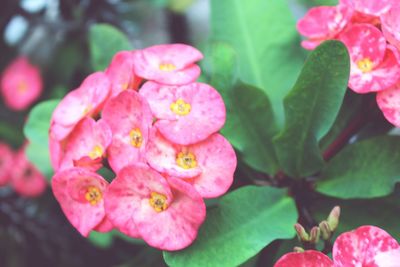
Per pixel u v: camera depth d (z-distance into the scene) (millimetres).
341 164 398
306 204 409
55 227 585
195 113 372
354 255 348
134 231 363
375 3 388
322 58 376
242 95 407
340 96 382
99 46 442
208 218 375
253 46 443
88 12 596
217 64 403
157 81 377
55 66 614
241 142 409
